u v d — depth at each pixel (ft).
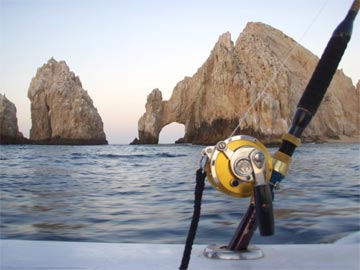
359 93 386.11
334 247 6.62
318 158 125.90
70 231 22.77
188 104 364.79
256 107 295.07
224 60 314.76
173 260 6.00
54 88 371.35
